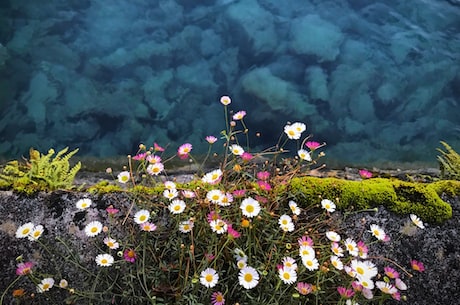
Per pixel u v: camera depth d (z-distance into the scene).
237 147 0.55
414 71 1.31
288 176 0.57
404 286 0.46
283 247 0.49
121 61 1.27
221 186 0.53
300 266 0.47
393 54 1.35
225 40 1.35
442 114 1.22
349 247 0.47
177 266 0.47
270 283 0.46
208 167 0.99
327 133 1.15
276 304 0.44
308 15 1.44
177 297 0.45
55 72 1.22
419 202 0.54
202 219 0.49
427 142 1.15
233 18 1.41
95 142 1.09
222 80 1.26
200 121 1.16
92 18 1.36
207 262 0.44
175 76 1.25
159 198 0.53
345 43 1.36
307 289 0.44
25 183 0.54
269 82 1.24
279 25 1.40
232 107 1.19
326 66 1.30
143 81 1.23
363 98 1.24
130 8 1.41
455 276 0.52
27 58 1.24
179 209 0.48
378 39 1.39
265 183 0.50
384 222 0.53
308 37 1.37
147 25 1.37
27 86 1.18
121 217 0.52
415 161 1.10
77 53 1.27
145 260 0.48
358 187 0.54
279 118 1.17
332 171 1.01
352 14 1.46
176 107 1.18
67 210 0.52
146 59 1.28
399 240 0.52
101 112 1.15
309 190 0.53
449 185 0.56
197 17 1.41
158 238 0.49
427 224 0.53
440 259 0.52
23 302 0.49
